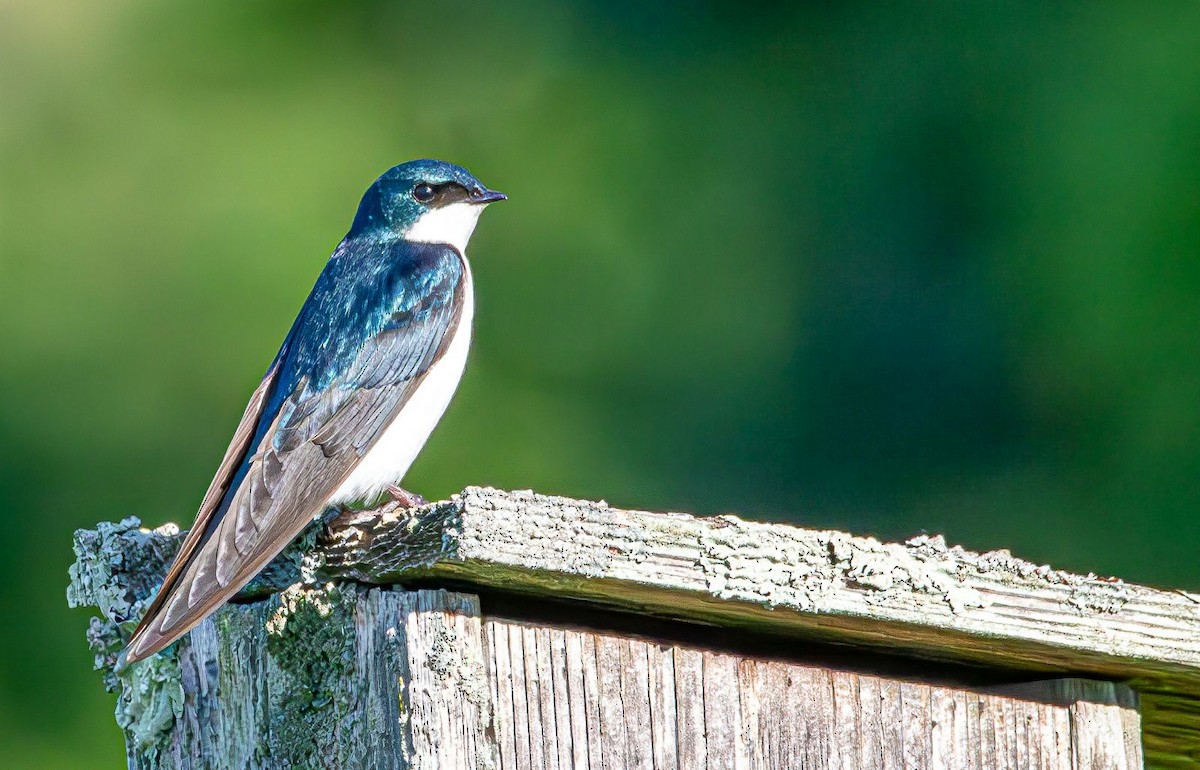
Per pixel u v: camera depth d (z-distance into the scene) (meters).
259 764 5.88
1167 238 12.08
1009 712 5.93
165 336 12.42
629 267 13.71
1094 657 5.78
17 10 13.27
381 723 5.35
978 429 12.73
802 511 13.07
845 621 5.60
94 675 11.20
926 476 12.87
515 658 5.36
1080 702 6.02
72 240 12.71
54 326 12.41
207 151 13.20
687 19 14.55
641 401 13.28
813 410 13.30
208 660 6.17
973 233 13.03
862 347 13.26
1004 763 5.89
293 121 13.47
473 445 12.86
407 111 13.84
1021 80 13.05
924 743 5.82
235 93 13.45
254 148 13.24
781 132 14.09
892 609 5.56
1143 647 5.76
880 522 12.92
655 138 14.16
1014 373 12.63
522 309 13.57
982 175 13.07
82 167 12.97
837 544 5.54
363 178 13.43
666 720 5.52
